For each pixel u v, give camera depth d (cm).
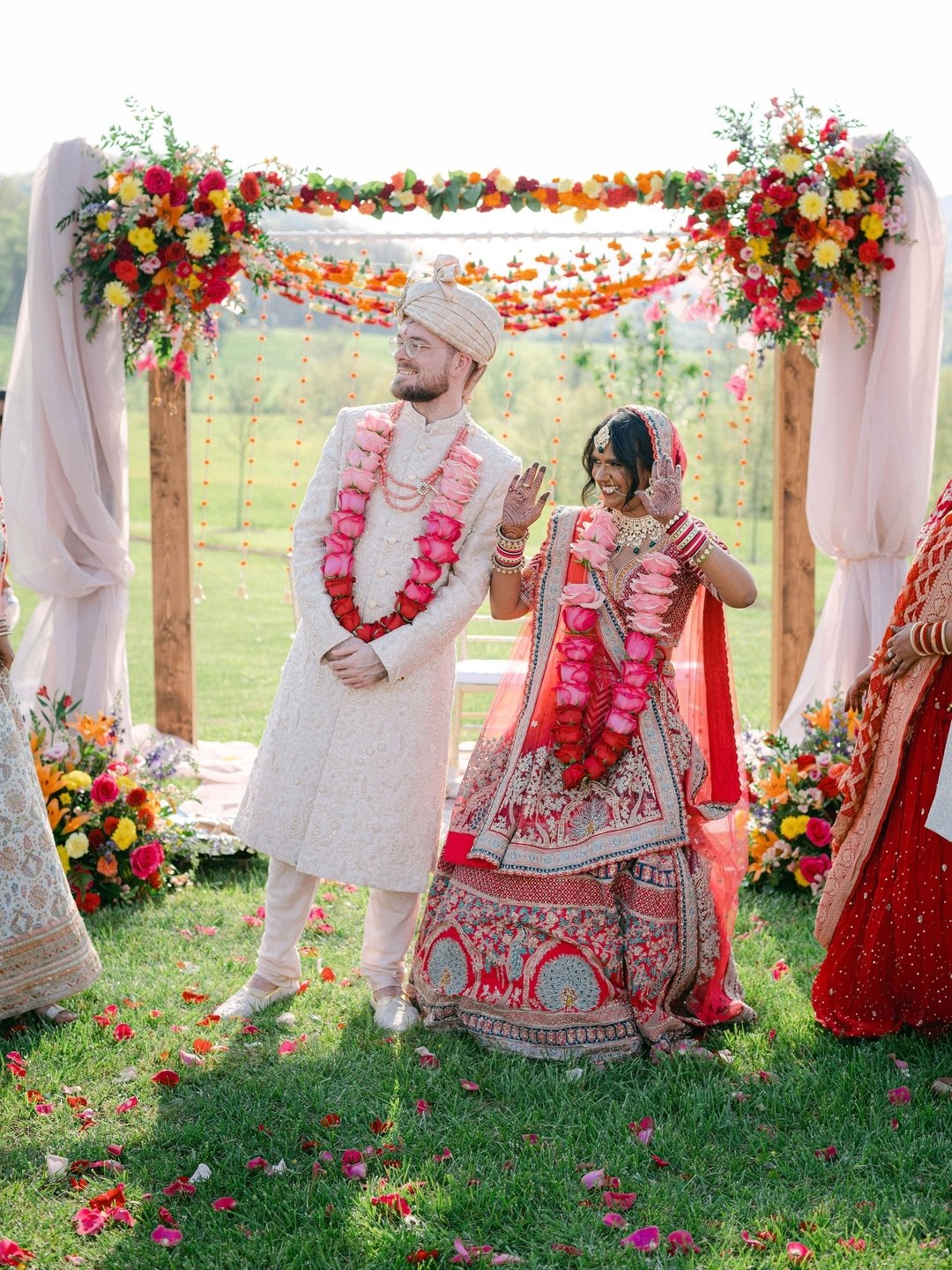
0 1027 337
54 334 496
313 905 443
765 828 465
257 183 485
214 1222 247
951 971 318
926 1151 272
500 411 1559
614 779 329
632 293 558
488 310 330
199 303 504
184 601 620
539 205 488
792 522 579
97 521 511
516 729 341
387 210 493
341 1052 322
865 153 488
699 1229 245
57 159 491
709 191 482
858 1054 319
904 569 524
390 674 326
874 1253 237
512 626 1310
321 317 1989
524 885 327
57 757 448
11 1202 255
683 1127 283
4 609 329
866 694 343
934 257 496
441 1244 238
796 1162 270
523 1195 257
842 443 511
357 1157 267
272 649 1246
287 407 1889
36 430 500
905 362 500
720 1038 331
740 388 572
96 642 523
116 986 365
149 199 485
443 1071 311
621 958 324
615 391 919
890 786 320
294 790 340
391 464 340
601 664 337
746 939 409
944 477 1945
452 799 577
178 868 472
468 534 340
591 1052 318
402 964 359
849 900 333
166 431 604
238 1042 329
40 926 329
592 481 331
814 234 481
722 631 339
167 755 522
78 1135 280
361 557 338
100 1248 240
